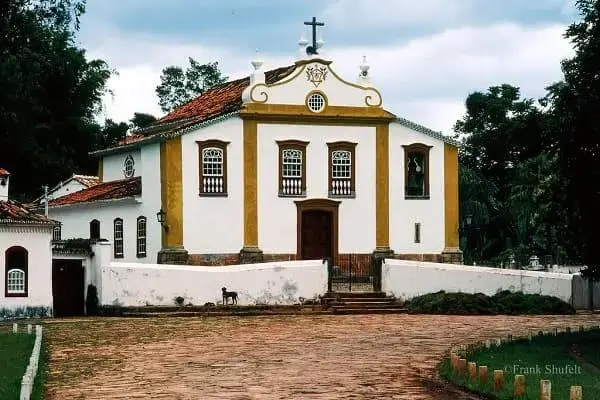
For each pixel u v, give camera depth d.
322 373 21.36
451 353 23.31
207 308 38.06
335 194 44.88
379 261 41.00
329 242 44.91
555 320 36.00
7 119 59.75
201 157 43.31
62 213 52.84
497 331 31.09
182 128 43.59
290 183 44.38
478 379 19.56
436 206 46.25
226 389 19.22
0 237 36.34
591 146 27.41
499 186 75.88
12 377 20.16
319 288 40.06
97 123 74.06
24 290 36.78
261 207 43.97
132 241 46.28
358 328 31.97
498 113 78.50
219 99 49.78
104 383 20.14
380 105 45.47
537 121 30.39
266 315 37.78
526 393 18.02
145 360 23.72
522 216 62.41
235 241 43.69
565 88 27.41
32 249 37.00
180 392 18.91
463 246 67.81
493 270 41.72
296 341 27.91
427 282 41.06
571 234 29.16
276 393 18.75
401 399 18.14
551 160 32.50
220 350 25.70
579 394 16.03
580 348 26.89
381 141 45.47
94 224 49.84
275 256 44.06
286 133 44.38
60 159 67.19
